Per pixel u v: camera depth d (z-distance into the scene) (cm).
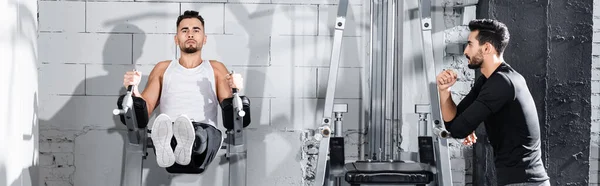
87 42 382
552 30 336
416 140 389
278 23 388
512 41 349
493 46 271
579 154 337
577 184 338
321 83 391
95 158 385
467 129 267
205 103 349
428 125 394
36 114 367
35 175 366
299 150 392
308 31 390
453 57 393
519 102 257
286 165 392
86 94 383
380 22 374
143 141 329
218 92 357
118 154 386
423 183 314
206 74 354
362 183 312
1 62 315
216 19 386
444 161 314
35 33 362
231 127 338
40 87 381
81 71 382
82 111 383
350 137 393
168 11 384
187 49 350
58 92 382
